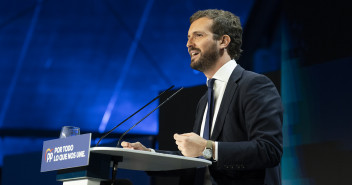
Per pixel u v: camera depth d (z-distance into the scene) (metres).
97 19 19.16
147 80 18.64
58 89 18.97
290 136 13.37
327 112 12.99
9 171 14.96
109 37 19.06
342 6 13.38
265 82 6.88
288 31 14.80
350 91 12.64
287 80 14.31
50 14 19.25
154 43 18.67
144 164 6.43
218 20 7.65
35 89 18.98
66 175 5.86
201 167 6.98
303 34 14.34
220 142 6.25
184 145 6.12
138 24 18.88
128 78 18.77
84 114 18.80
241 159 6.16
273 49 15.34
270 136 6.29
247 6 17.06
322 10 13.89
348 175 12.01
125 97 18.67
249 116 6.59
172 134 12.41
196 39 7.62
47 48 19.14
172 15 18.62
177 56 18.44
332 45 13.44
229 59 7.69
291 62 14.48
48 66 19.06
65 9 19.25
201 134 7.52
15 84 19.02
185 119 12.26
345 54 13.05
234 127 6.80
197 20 7.76
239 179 6.55
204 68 7.64
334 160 12.38
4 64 19.08
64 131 6.45
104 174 5.71
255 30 15.91
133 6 18.95
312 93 13.52
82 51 19.09
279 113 6.62
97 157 5.68
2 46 19.14
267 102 6.61
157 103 18.16
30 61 19.11
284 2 15.02
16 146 18.72
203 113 7.75
